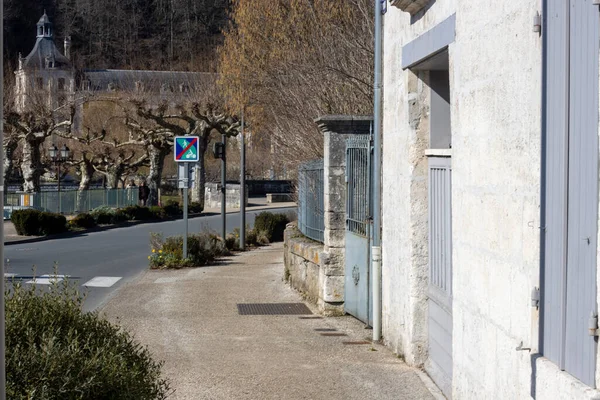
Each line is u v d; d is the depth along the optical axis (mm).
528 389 4035
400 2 6879
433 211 6992
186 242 17859
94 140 49531
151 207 41375
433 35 6312
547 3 3807
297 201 17188
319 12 17859
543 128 3854
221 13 87438
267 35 20625
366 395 6371
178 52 86125
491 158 4770
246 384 6727
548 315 3809
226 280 15062
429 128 7316
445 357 6461
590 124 3279
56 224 30500
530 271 4062
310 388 6594
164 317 10695
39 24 81062
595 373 3242
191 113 46625
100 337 4742
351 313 10461
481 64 4977
